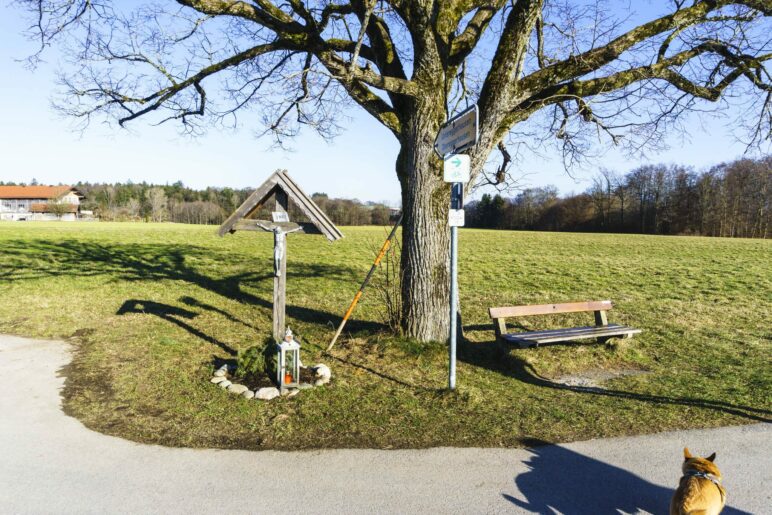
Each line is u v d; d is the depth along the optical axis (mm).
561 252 30672
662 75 8250
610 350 9359
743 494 4516
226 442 5379
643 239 44781
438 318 8531
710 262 25688
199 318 11438
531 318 12391
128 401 6457
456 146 6211
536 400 6906
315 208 7793
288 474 4727
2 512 3998
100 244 27750
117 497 4277
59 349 8805
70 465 4824
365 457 5094
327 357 8406
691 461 3996
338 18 9359
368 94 8297
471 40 8352
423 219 8297
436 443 5441
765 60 8445
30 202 111938
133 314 11547
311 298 14320
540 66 9578
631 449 5414
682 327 11719
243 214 7898
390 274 19328
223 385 6945
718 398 7121
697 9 7629
